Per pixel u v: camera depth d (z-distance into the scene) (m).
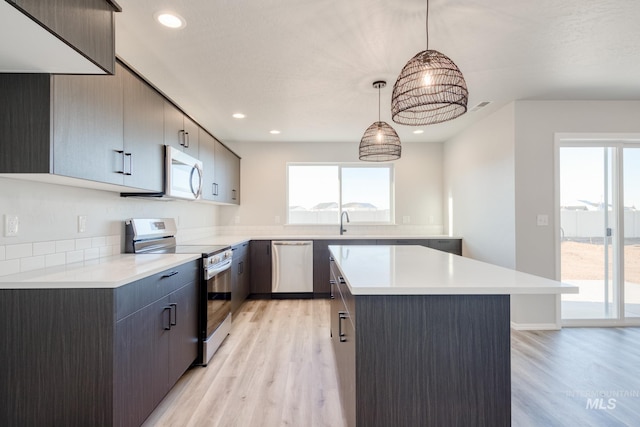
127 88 1.93
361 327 1.32
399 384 1.32
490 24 1.88
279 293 4.33
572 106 3.11
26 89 1.38
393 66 2.41
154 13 1.76
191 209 3.79
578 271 3.25
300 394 1.98
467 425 1.33
